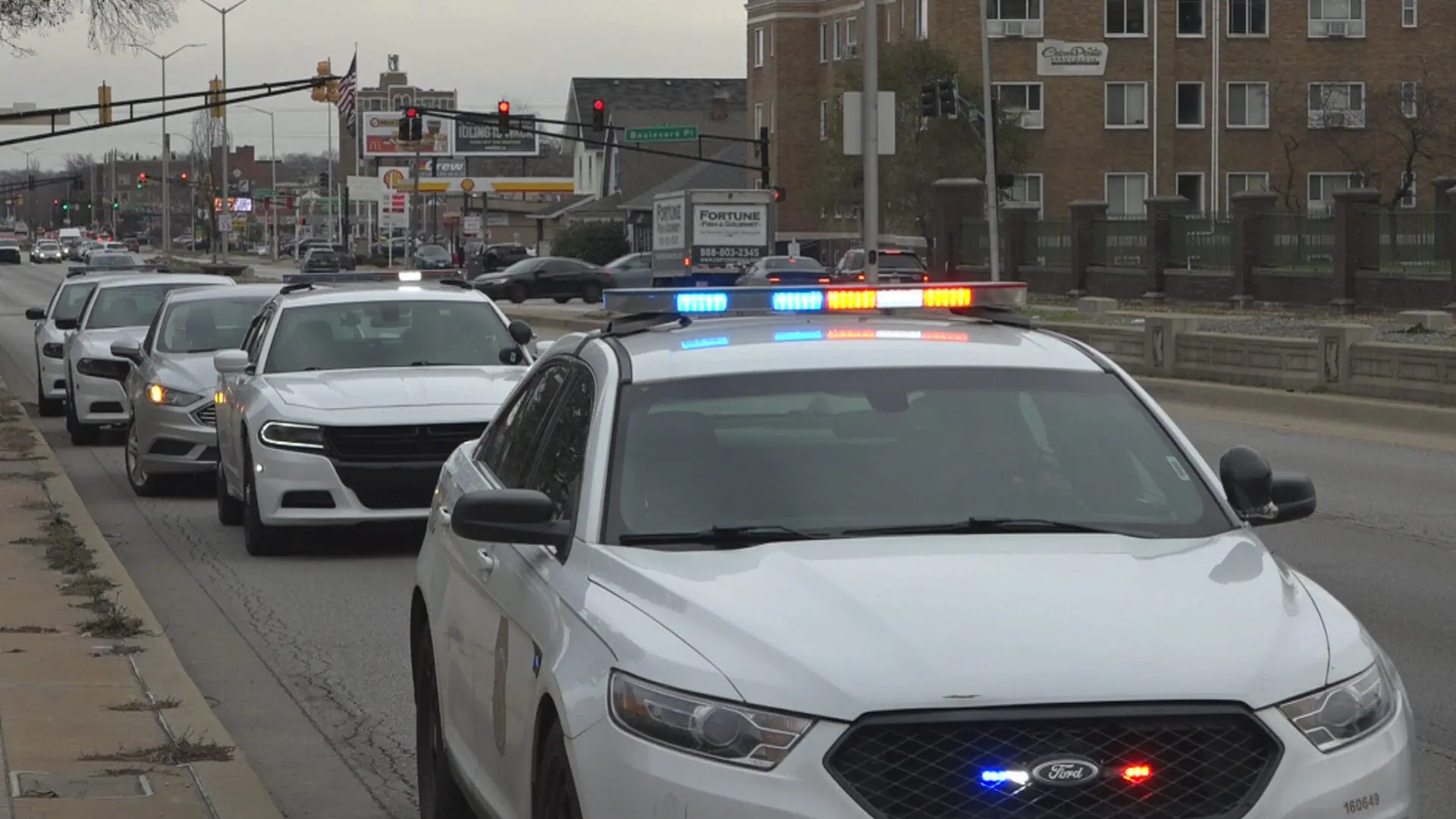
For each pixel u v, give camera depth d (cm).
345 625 1047
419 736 650
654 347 554
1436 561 1191
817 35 8256
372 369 1334
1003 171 6812
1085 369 557
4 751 700
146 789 653
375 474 1226
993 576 435
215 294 1753
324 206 16775
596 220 10619
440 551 620
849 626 407
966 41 7025
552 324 4928
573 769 416
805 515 488
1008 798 382
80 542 1202
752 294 605
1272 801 388
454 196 14262
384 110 16625
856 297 609
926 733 383
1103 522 496
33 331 4666
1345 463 1742
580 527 486
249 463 1263
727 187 8994
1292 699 399
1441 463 1725
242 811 627
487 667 524
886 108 3362
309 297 1408
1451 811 635
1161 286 4928
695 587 435
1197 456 533
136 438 1638
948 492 500
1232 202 4656
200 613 1086
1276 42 7100
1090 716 384
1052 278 5478
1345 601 1051
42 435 2095
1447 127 6812
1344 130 7088
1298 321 3612
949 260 5969
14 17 2945
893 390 535
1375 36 7112
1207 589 434
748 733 388
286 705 861
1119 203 7069
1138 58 7044
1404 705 432
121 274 2545
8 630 935
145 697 795
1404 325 3238
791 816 379
